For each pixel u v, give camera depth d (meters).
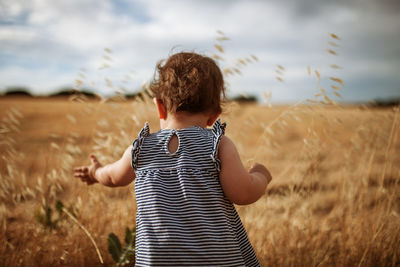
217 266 1.23
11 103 19.78
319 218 2.82
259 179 1.46
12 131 2.56
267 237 2.34
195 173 1.33
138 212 1.36
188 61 1.52
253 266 1.42
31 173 3.03
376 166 2.94
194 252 1.23
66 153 2.47
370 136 2.56
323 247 2.38
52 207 2.66
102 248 2.27
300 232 2.31
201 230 1.26
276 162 4.34
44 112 14.45
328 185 3.43
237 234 1.41
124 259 2.04
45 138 5.83
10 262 2.10
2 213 2.24
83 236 2.21
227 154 1.37
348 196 2.58
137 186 1.39
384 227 2.35
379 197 2.41
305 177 2.40
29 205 2.64
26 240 2.23
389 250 2.25
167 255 1.23
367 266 2.19
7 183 2.32
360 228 2.35
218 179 1.37
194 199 1.30
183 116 1.46
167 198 1.31
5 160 2.32
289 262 2.21
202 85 1.45
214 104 1.50
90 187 2.44
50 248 2.19
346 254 2.32
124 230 2.35
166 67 1.54
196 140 1.38
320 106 2.18
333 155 3.80
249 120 2.59
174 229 1.26
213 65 1.56
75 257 2.13
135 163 1.44
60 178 2.42
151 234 1.28
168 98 1.47
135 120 2.37
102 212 2.47
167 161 1.38
